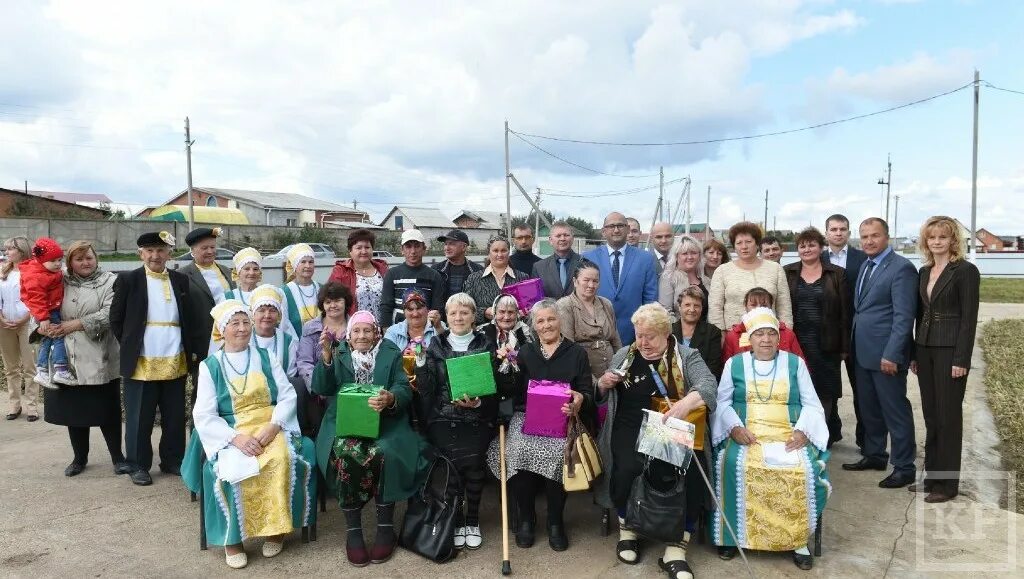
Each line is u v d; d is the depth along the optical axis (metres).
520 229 6.64
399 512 4.77
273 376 4.34
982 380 8.64
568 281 5.99
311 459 4.17
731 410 4.16
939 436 4.68
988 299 22.12
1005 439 6.02
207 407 4.08
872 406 5.30
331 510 4.77
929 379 4.76
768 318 4.21
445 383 4.29
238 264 5.48
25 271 5.05
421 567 3.86
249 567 3.86
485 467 4.34
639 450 3.73
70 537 4.20
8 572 3.73
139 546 4.09
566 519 4.57
